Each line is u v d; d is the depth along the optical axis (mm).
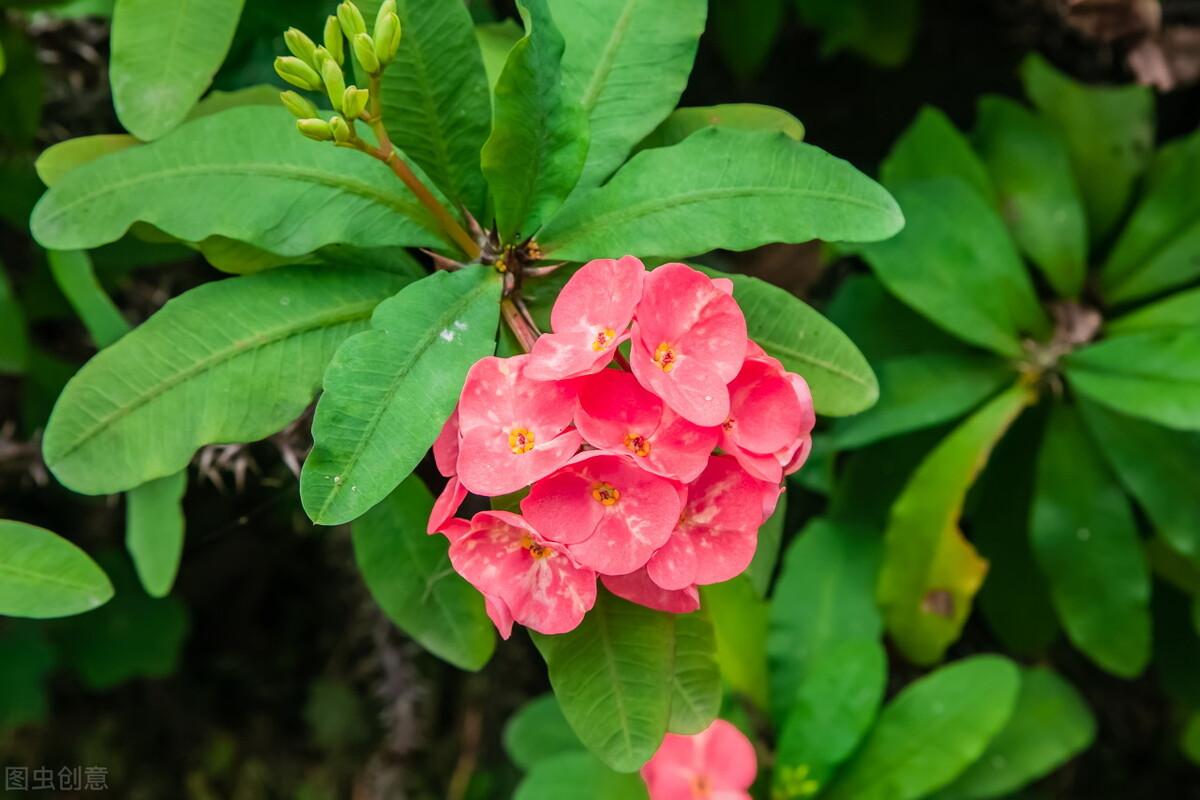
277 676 810
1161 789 752
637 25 444
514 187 418
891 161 583
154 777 784
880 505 574
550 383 393
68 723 774
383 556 460
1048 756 561
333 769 765
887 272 542
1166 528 542
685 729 429
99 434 414
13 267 637
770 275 571
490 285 418
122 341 418
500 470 390
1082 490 554
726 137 424
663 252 419
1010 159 585
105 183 422
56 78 590
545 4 406
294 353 425
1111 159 597
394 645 627
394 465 393
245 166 424
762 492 403
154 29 435
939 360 558
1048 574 554
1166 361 522
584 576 396
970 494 586
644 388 393
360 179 427
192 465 524
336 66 396
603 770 541
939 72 729
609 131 441
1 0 521
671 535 403
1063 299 580
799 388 409
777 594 560
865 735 538
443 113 425
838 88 737
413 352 403
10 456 571
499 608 396
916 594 544
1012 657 700
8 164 566
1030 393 553
